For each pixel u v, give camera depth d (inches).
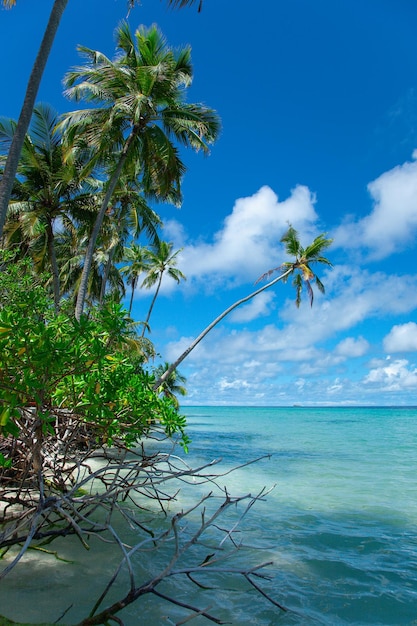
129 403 213.9
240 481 466.9
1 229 358.9
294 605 175.5
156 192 743.7
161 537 148.3
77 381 205.0
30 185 765.9
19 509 254.4
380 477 509.4
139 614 158.4
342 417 3663.9
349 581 201.9
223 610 167.5
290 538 265.9
